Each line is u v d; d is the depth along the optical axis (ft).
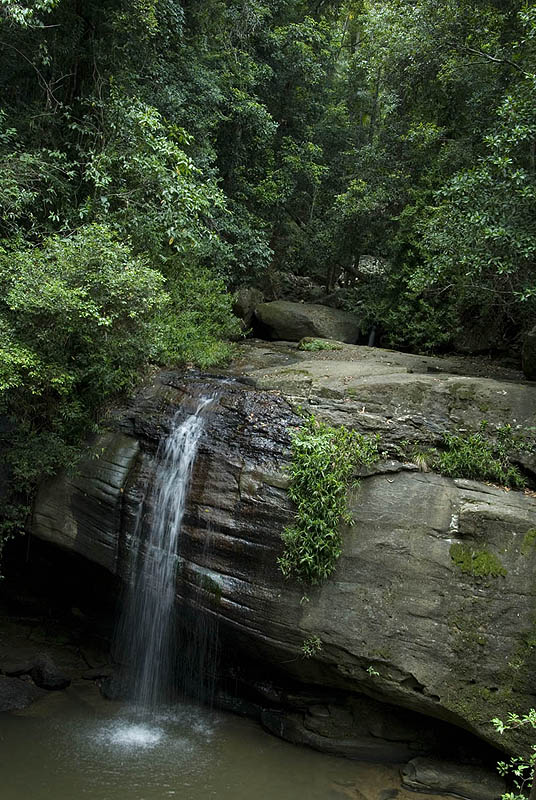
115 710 26.02
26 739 23.48
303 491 23.52
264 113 52.08
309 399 27.55
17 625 32.32
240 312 52.01
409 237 48.80
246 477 25.03
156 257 39.19
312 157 63.21
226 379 31.86
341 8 72.79
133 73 39.37
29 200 33.01
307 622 22.67
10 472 29.63
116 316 28.78
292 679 25.08
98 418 30.58
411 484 24.17
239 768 22.54
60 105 37.04
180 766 22.43
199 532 25.35
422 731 23.31
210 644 26.35
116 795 20.58
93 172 35.83
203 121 44.50
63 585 32.83
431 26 45.75
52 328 27.81
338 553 22.72
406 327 49.37
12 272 28.68
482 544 22.26
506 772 19.85
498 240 28.53
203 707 26.78
